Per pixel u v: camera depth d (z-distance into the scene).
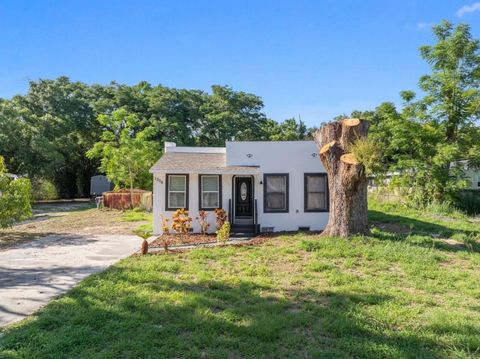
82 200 38.19
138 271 7.70
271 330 4.63
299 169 15.02
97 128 41.19
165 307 5.45
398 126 22.69
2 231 15.08
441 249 10.38
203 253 9.67
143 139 30.81
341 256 9.30
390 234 12.21
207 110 43.28
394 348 4.23
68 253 10.38
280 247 10.62
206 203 14.70
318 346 4.31
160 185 14.52
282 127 47.72
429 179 21.62
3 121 30.61
